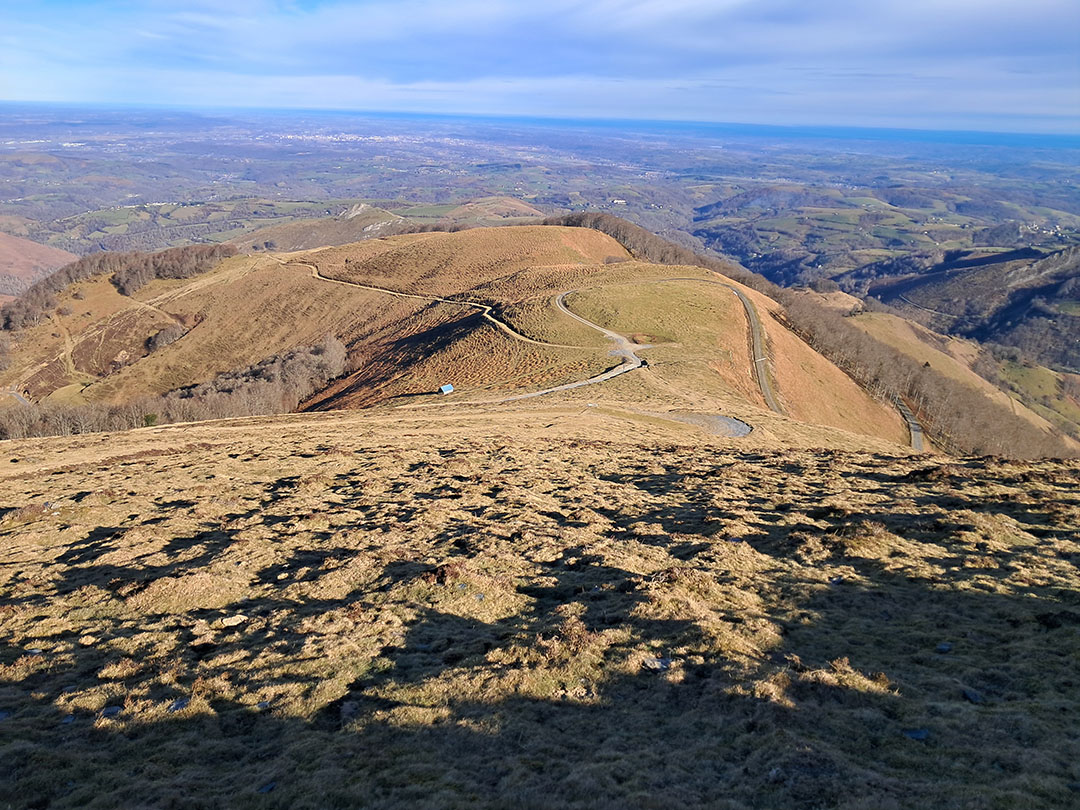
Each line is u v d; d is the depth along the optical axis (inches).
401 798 402.6
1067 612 595.8
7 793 424.8
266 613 706.2
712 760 425.7
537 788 405.4
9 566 889.5
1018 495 981.8
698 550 821.2
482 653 598.5
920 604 649.6
